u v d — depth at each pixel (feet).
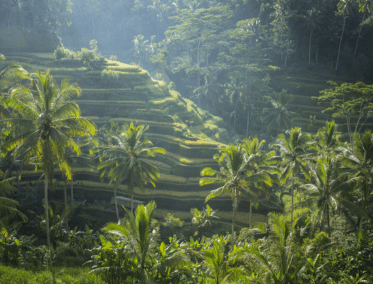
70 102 84.69
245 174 115.34
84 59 264.11
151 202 67.46
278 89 306.14
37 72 87.10
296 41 330.34
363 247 75.05
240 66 313.32
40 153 83.71
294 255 54.44
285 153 129.49
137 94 244.63
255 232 105.60
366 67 287.07
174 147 195.52
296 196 156.87
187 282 69.36
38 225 129.08
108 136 135.85
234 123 306.76
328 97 189.88
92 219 152.56
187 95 362.74
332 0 324.39
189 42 370.94
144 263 58.29
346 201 96.27
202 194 165.89
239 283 59.06
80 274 75.51
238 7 386.93
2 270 66.95
